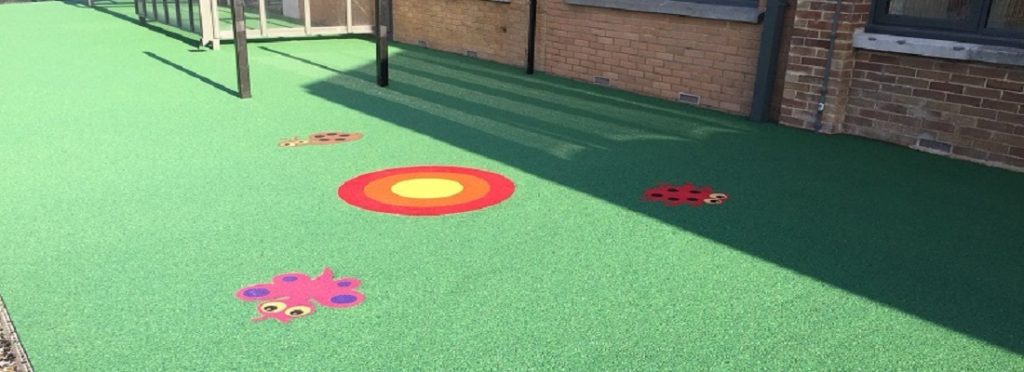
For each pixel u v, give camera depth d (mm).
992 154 5699
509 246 3896
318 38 11688
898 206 4734
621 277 3568
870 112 6348
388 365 2779
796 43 6539
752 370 2824
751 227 4285
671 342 3002
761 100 6871
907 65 6012
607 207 4539
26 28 11961
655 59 7914
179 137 5852
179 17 11555
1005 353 3006
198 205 4383
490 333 3025
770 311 3285
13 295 3236
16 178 4793
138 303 3193
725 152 5891
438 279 3492
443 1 10586
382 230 4066
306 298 3273
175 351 2834
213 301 3227
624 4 7977
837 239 4148
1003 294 3529
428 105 7285
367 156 5488
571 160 5547
